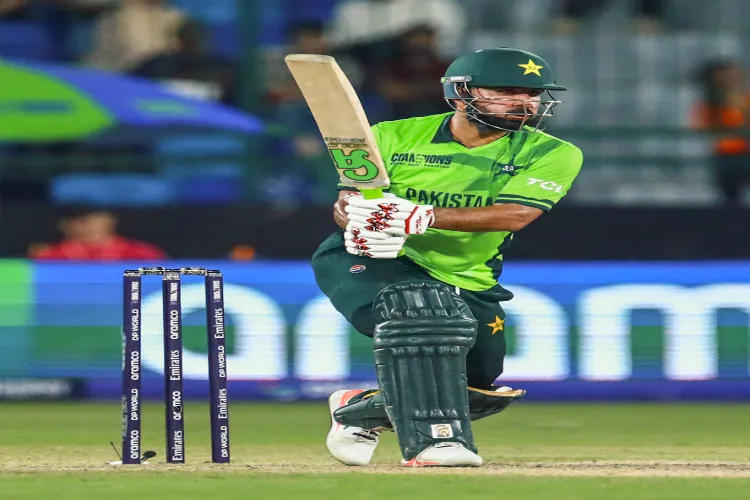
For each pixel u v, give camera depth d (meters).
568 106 43.38
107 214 37.16
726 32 43.69
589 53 43.44
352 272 18.83
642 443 24.94
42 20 43.34
